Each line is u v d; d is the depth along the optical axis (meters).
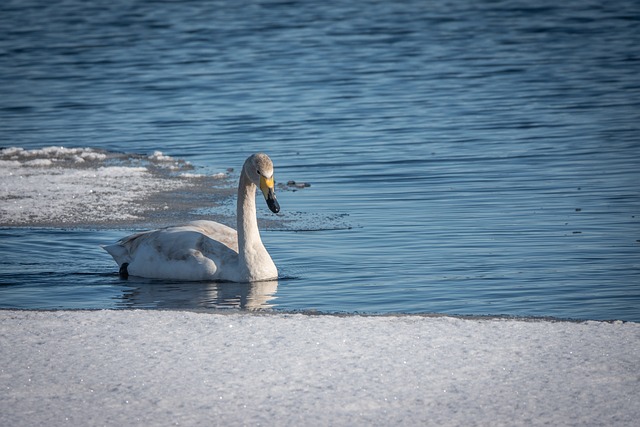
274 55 43.72
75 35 50.69
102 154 23.86
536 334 8.97
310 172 21.78
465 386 7.69
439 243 15.19
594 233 15.53
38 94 34.66
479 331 9.07
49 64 41.69
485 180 20.30
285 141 25.83
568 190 19.02
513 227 16.11
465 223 16.53
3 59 42.94
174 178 20.92
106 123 29.14
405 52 43.59
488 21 52.94
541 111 29.23
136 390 7.66
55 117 30.27
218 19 57.12
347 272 13.58
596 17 52.56
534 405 7.31
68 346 8.73
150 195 19.12
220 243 13.65
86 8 62.72
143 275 13.67
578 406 7.29
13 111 31.42
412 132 26.59
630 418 7.07
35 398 7.53
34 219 17.00
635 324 9.31
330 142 25.50
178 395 7.55
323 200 18.86
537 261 13.91
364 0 65.38
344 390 7.62
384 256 14.45
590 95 31.83
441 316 10.00
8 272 13.80
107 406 7.36
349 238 15.70
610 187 19.12
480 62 40.16
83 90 35.44
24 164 22.19
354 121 28.66
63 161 22.86
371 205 18.30
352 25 53.47
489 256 14.27
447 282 12.86
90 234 16.06
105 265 14.34
